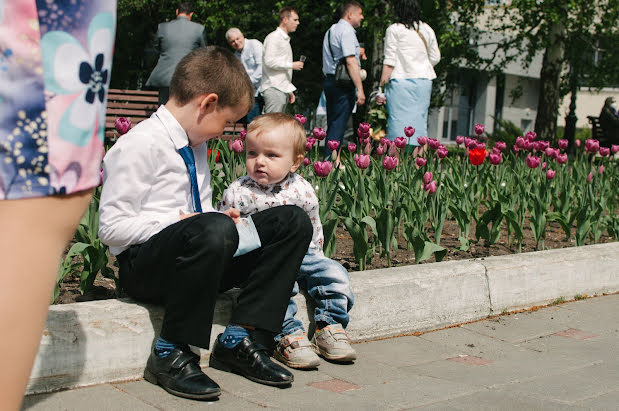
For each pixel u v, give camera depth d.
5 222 1.20
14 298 1.18
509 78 29.81
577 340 3.36
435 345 3.21
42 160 1.23
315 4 17.17
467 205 5.00
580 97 30.45
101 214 2.48
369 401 2.44
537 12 16.41
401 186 4.47
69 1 1.26
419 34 7.01
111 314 2.50
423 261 4.24
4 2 1.19
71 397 2.33
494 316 3.72
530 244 5.03
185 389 2.38
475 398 2.51
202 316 2.38
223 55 2.57
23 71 1.21
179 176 2.59
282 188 2.88
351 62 7.13
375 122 7.32
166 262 2.42
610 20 17.20
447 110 28.59
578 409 2.43
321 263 2.95
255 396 2.45
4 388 1.18
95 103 1.32
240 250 2.49
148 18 19.20
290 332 2.82
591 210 5.07
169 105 2.60
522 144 6.27
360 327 3.18
